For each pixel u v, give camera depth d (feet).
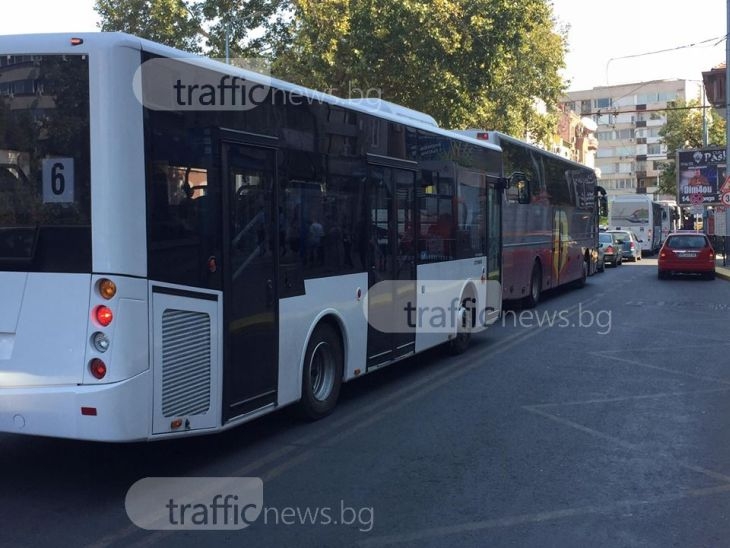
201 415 18.78
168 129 17.70
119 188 16.53
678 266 86.33
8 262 17.03
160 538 15.62
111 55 16.51
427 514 16.92
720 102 145.07
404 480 19.21
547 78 115.24
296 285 23.00
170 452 21.70
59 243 16.75
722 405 27.14
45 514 16.93
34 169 16.87
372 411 26.43
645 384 30.71
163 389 17.58
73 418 16.51
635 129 383.45
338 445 22.31
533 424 24.64
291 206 22.66
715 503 17.60
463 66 71.97
